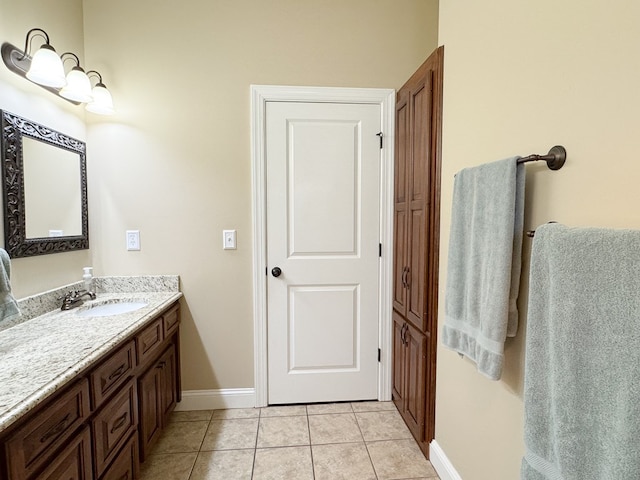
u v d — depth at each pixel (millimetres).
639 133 666
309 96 2016
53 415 913
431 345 1613
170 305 1843
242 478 1560
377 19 2033
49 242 1594
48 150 1597
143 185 1981
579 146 804
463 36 1331
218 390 2113
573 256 692
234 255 2057
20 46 1437
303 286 2109
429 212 1590
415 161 1758
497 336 963
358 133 2068
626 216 695
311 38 2008
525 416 823
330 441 1812
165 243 2018
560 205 865
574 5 812
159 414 1712
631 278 596
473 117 1269
